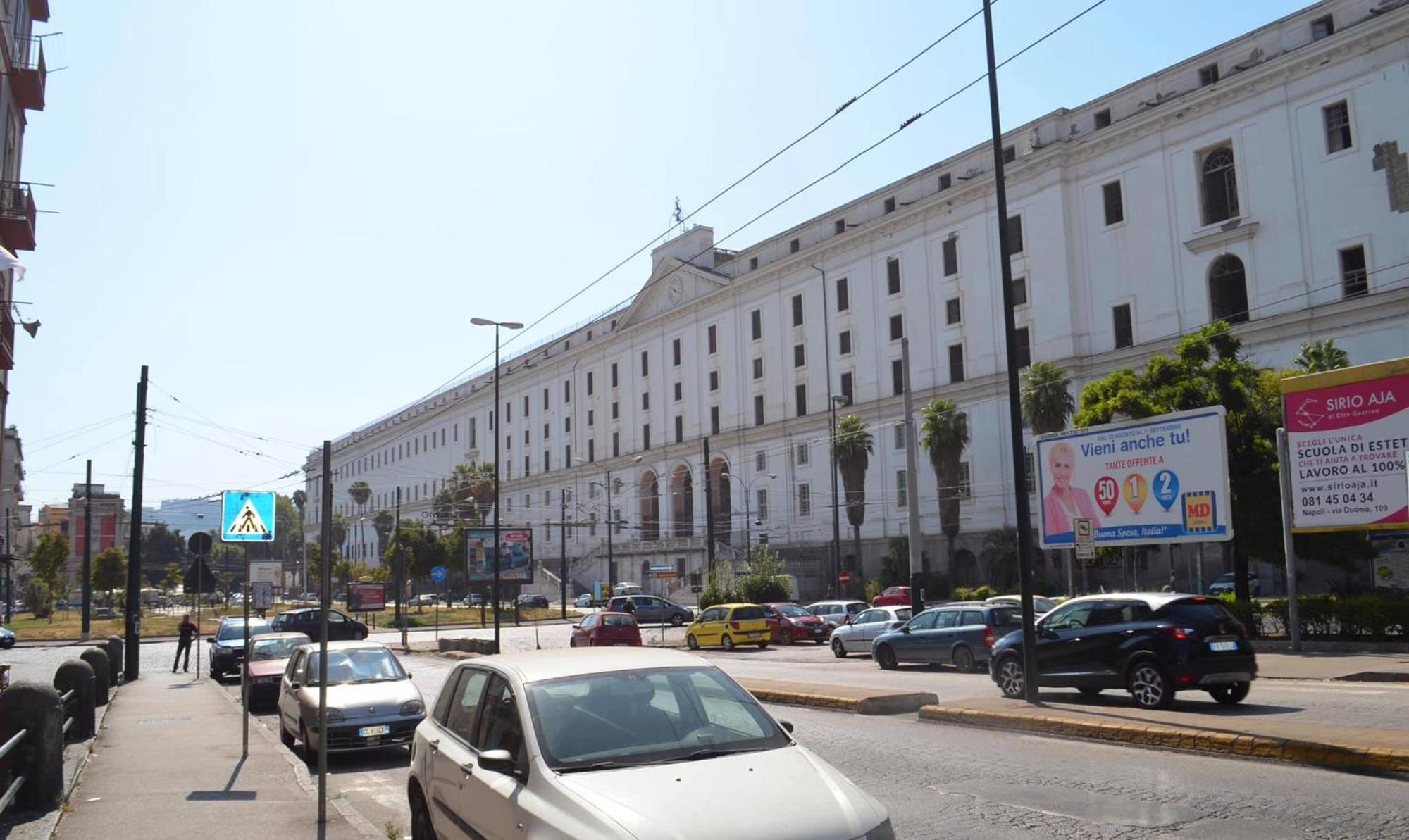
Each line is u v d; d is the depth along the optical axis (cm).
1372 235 4231
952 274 6103
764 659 2970
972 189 5925
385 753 1416
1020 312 5647
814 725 1374
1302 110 4503
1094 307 5306
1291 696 1491
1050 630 1510
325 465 891
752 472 7506
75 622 6569
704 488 7988
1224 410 2394
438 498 9962
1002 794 896
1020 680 1554
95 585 7950
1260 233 4606
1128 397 2994
